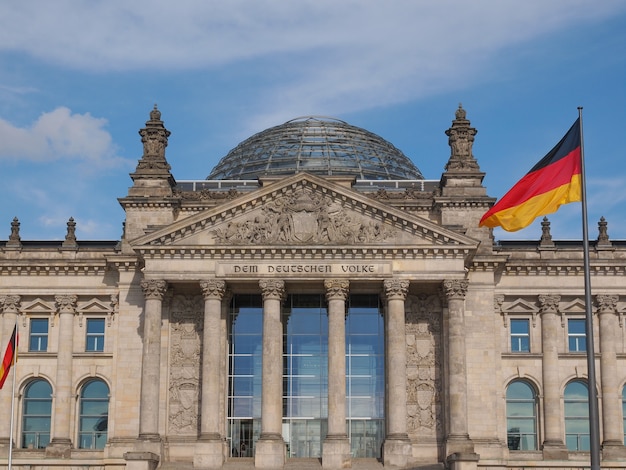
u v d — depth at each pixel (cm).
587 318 6962
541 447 12156
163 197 12331
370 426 12038
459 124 12600
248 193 11588
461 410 11275
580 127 7656
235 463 11381
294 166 14238
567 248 12506
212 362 11388
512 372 12319
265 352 11381
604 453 12050
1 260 12481
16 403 12362
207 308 11481
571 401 12425
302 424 12019
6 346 12456
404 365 11394
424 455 11688
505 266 12394
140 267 12112
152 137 12638
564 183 7762
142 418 11300
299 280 11550
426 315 12050
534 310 12450
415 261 11519
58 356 12319
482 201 12325
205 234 11594
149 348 11388
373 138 15200
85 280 12506
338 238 11550
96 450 12031
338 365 11338
